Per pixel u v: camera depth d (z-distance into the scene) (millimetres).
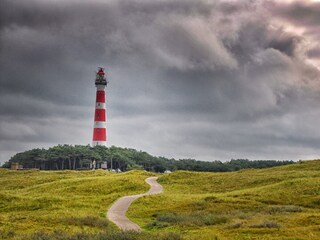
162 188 113688
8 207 78812
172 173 135875
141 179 129125
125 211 71000
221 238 40531
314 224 49562
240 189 104625
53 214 66188
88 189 107812
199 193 103875
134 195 96250
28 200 84250
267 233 43562
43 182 145000
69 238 39438
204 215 61969
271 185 95312
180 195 92188
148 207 74562
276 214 62469
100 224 54250
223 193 96562
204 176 129375
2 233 44844
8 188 136750
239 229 46562
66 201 83062
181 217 59656
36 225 52719
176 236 40000
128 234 40219
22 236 42844
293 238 39656
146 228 53750
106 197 89438
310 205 73812
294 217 56125
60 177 155000
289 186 90000
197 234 44312
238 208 70938
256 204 74312
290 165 135875
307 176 107438
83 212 68688
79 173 175625
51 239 39844
